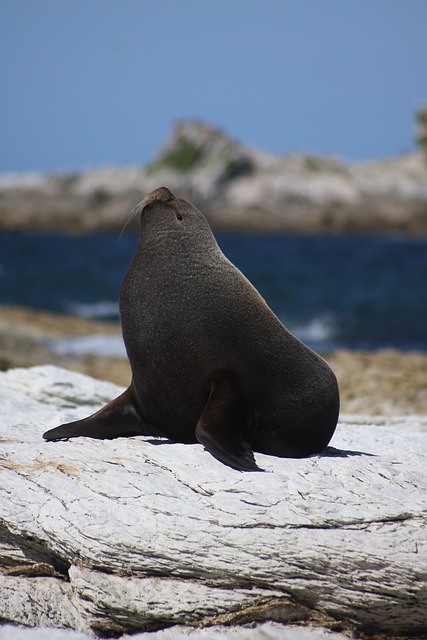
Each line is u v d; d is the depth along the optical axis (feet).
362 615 67.10
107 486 73.72
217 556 68.13
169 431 85.71
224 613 67.82
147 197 86.43
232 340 80.74
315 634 66.74
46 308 410.31
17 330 284.82
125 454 79.15
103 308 415.03
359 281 552.41
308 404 82.43
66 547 71.82
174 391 82.07
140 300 82.79
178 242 83.56
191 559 68.54
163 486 73.10
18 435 91.15
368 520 68.33
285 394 81.71
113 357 247.70
